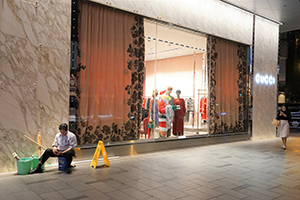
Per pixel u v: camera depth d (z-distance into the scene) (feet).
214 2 31.68
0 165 17.15
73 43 20.90
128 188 14.76
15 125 17.69
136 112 25.71
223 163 21.80
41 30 18.76
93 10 22.45
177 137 29.27
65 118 20.07
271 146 32.07
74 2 20.93
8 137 17.42
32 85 18.39
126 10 23.82
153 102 27.37
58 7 19.60
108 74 23.54
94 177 16.74
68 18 20.17
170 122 28.76
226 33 33.32
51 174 17.20
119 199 13.07
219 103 33.60
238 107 36.17
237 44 35.96
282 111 30.91
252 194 14.44
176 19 27.53
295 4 32.99
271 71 40.75
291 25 42.68
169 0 26.99
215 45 32.78
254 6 34.01
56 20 19.51
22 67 17.93
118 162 21.15
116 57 24.07
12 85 17.53
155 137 27.30
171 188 14.99
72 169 18.67
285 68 62.69
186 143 29.53
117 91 24.25
